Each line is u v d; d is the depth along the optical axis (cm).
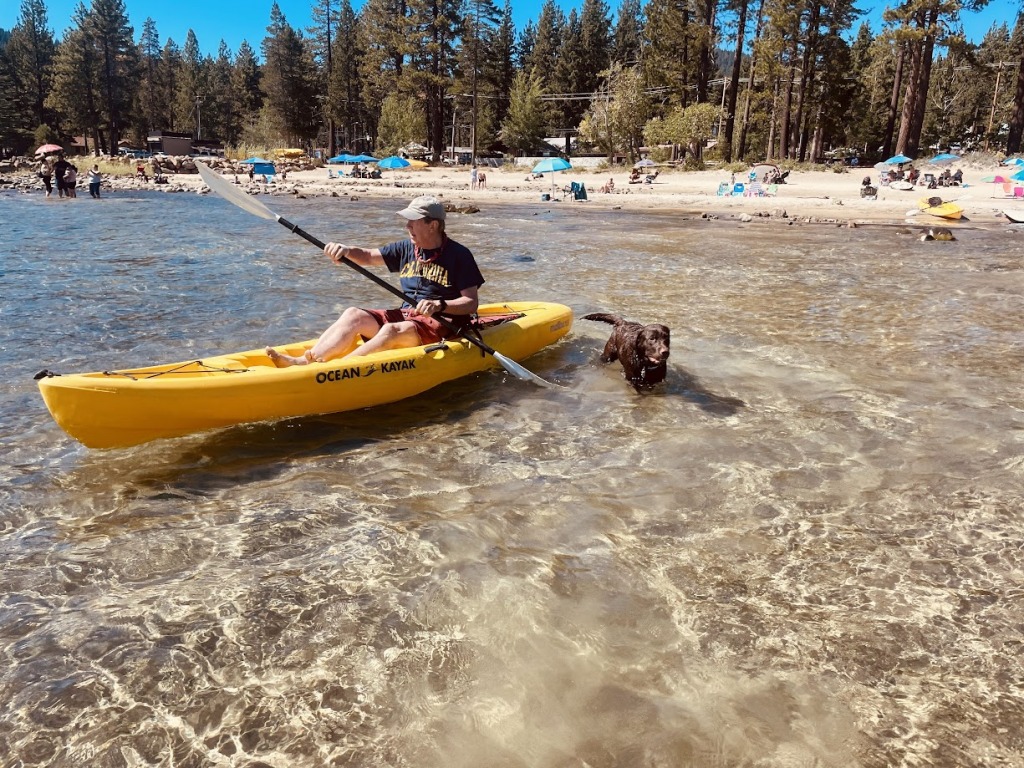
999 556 331
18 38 8325
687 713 236
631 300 905
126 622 279
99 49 7806
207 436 459
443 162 6244
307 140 9681
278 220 533
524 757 218
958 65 7600
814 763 216
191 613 284
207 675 252
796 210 2559
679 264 1230
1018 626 281
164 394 418
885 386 575
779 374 606
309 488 394
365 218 2203
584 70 8188
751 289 990
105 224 1761
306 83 8725
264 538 341
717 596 300
